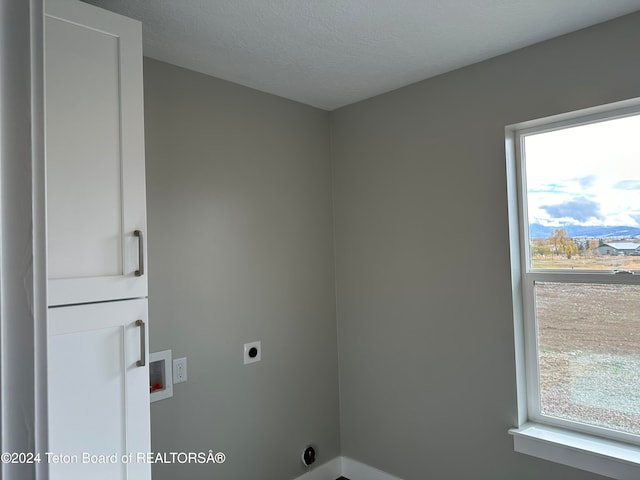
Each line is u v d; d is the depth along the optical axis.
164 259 1.99
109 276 1.34
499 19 1.75
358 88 2.45
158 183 1.98
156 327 1.95
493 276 2.12
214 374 2.16
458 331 2.23
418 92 2.38
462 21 1.75
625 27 1.75
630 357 1.84
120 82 1.38
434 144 2.32
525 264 2.11
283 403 2.46
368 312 2.62
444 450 2.28
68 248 1.26
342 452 2.75
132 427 1.37
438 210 2.30
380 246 2.55
